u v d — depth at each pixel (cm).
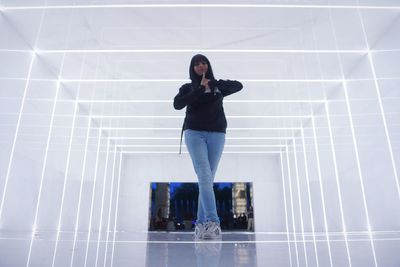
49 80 691
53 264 89
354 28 551
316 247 156
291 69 695
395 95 523
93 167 1034
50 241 201
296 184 1170
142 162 1435
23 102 574
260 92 815
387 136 549
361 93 646
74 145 855
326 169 862
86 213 970
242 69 691
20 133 564
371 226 611
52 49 614
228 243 196
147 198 1395
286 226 1307
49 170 697
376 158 588
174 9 504
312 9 502
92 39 582
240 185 2819
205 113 268
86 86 785
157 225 1611
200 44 603
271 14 516
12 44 531
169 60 661
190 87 284
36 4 483
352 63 668
